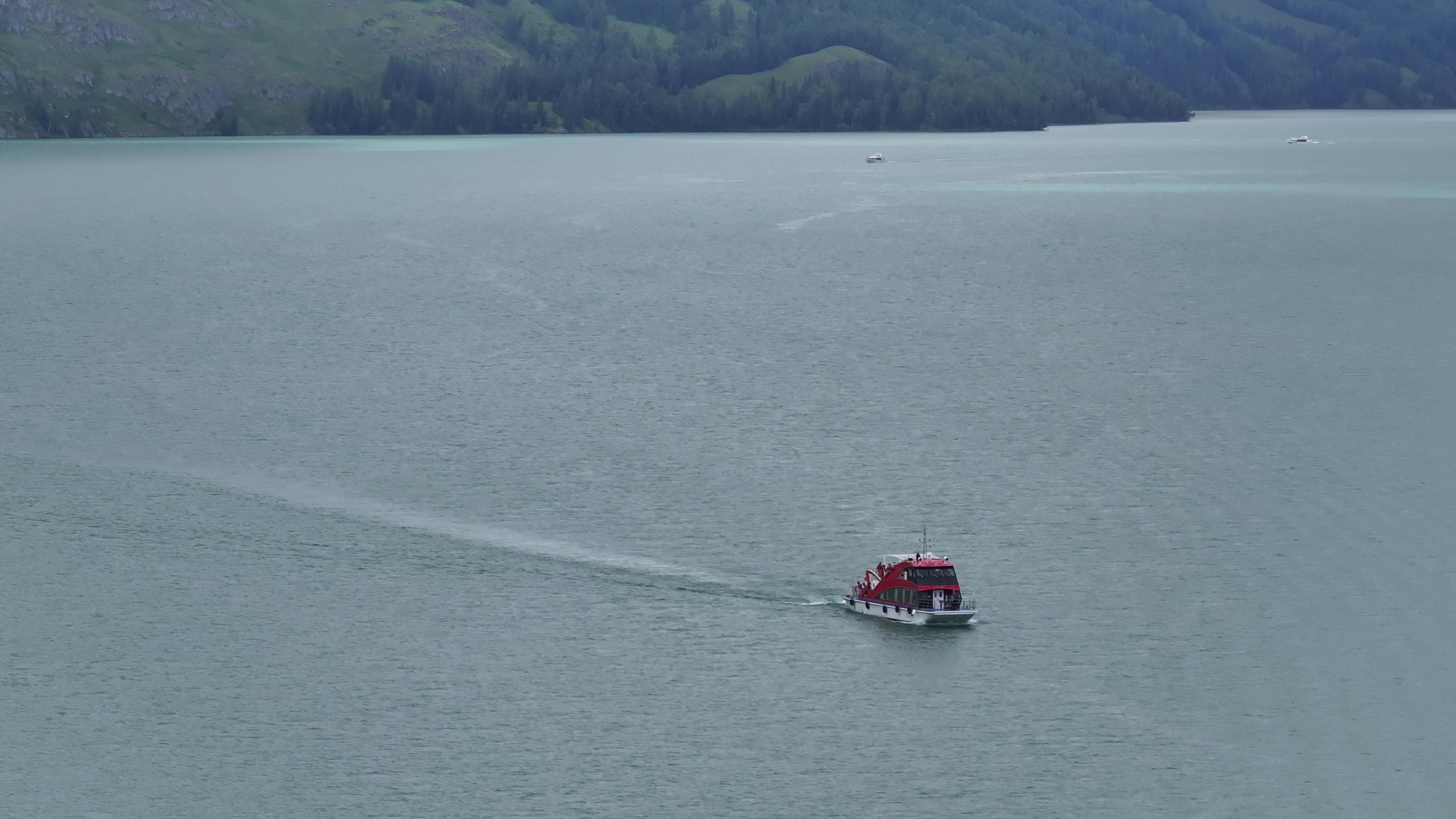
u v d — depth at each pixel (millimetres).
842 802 88312
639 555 123875
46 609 112188
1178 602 114312
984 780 90500
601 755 92688
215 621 110375
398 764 91688
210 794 88750
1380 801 88750
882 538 128125
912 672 103000
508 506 136000
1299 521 132000
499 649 106062
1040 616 111938
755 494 139625
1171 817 87250
